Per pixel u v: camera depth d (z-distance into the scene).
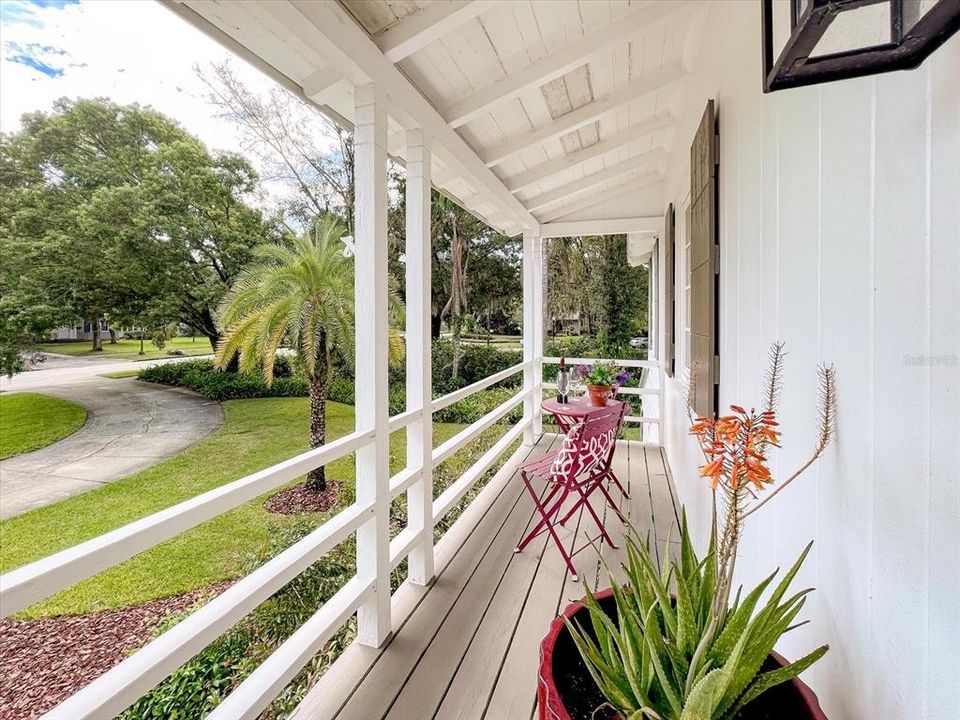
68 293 7.18
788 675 0.78
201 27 1.43
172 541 4.65
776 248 1.18
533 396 5.10
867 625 0.73
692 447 2.63
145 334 8.02
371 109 1.76
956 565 0.52
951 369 0.53
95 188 7.56
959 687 0.51
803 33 0.53
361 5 1.65
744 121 1.51
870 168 0.72
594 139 3.59
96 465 6.16
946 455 0.54
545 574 2.32
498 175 3.71
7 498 5.40
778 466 1.17
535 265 5.23
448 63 2.12
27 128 7.21
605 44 2.19
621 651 0.87
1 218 6.90
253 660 2.84
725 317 1.79
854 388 0.78
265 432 7.36
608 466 2.82
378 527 1.80
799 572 1.04
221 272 8.74
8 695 3.00
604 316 12.15
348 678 1.61
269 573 1.32
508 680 1.60
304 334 5.99
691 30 2.42
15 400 6.87
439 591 2.17
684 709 0.73
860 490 0.75
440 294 12.39
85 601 3.79
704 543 2.20
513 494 3.47
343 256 6.24
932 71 0.56
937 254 0.55
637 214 4.95
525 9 1.92
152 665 0.96
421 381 2.27
